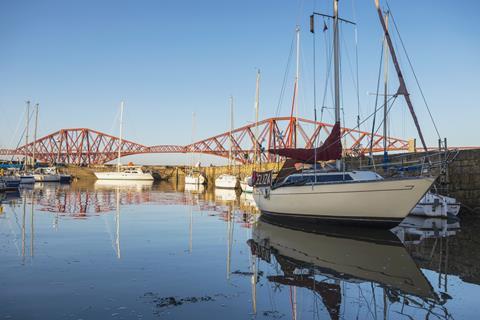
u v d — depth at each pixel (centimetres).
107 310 655
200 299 725
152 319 620
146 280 841
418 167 1897
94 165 13825
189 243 1308
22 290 752
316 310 682
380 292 791
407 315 665
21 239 1305
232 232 1588
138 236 1425
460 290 805
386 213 1525
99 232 1488
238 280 861
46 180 7975
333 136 1850
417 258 1117
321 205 1697
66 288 771
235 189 6347
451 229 1752
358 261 1076
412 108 1888
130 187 6253
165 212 2334
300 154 1841
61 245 1212
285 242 1382
